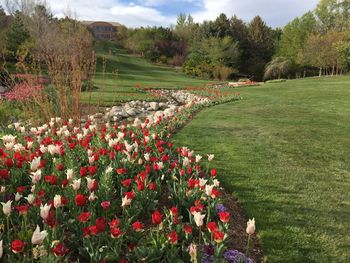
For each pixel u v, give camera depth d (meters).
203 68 50.91
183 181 4.74
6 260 2.82
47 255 2.84
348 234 4.25
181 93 25.06
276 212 4.75
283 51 60.38
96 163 5.15
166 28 77.88
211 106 16.30
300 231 4.26
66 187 3.98
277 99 19.20
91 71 9.03
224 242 3.65
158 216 3.17
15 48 27.92
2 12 31.42
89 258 3.19
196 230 3.91
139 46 69.75
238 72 56.25
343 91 22.36
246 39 62.19
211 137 9.17
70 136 6.15
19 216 3.53
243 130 10.26
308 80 34.47
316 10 66.50
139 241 3.39
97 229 2.81
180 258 3.27
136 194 4.14
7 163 3.94
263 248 3.87
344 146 8.58
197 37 62.91
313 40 47.72
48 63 8.30
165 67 62.41
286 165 6.91
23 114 9.66
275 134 9.75
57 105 8.59
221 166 6.67
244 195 5.31
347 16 64.56
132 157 4.98
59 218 3.46
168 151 6.68
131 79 37.94
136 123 7.82
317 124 11.50
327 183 6.00
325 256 3.75
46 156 5.12
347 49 43.31
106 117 11.22
